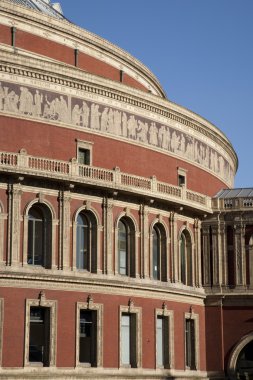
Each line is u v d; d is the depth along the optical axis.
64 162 59.97
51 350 57.31
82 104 63.69
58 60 70.38
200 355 71.88
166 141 71.25
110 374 60.59
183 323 69.94
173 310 68.50
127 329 64.25
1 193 57.00
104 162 64.56
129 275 65.00
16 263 56.56
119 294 62.94
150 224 67.25
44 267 58.72
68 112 62.53
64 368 57.81
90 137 63.81
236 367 72.88
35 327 57.78
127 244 65.62
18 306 56.19
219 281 73.69
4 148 58.41
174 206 69.56
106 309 61.62
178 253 70.56
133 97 67.38
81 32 72.38
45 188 59.16
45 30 69.75
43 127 60.81
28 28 68.50
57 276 58.19
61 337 58.12
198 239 74.19
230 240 74.38
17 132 59.31
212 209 74.62
